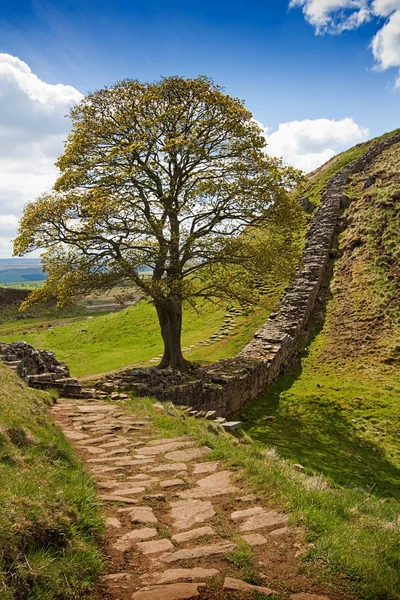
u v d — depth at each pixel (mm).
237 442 13156
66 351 37844
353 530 6820
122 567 5668
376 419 21922
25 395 13547
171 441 11883
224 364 25391
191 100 25359
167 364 25766
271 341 29594
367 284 37250
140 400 17375
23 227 23266
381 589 5312
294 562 5805
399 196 44750
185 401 19750
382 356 29203
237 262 25297
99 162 23906
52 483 7070
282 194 24859
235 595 5012
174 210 24750
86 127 25016
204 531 6648
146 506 7621
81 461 9898
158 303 25141
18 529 5289
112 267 23000
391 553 6145
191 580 5320
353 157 69875
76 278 22406
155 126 24266
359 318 33812
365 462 17766
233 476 9078
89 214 22594
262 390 25875
